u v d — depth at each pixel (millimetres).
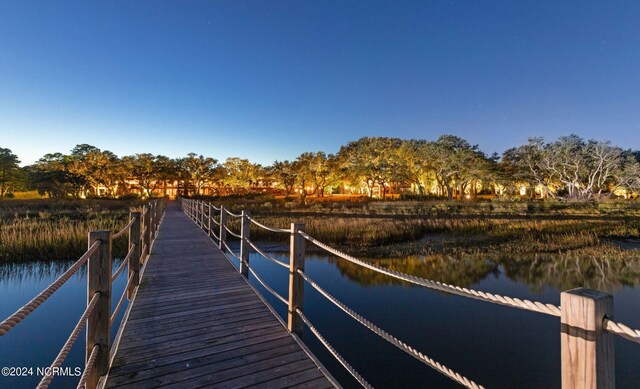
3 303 7508
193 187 78438
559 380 4914
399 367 5227
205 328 3617
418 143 57812
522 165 49375
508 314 7438
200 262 6785
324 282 9898
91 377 2307
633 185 43125
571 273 11359
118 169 62656
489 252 14703
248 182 76688
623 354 5812
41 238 11672
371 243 16094
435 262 12961
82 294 7801
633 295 9133
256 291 4922
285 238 17109
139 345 3178
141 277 5605
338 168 56562
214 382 2604
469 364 5348
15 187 56781
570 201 36500
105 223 15797
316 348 5824
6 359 4980
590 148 45500
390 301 8234
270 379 2670
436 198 52469
